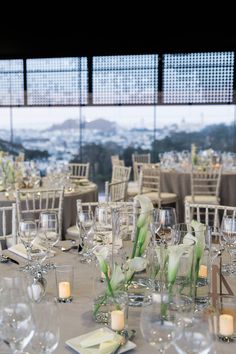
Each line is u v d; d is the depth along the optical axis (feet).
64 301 4.78
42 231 6.54
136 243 4.70
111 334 3.89
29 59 27.25
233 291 5.06
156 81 26.50
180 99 26.55
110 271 4.39
